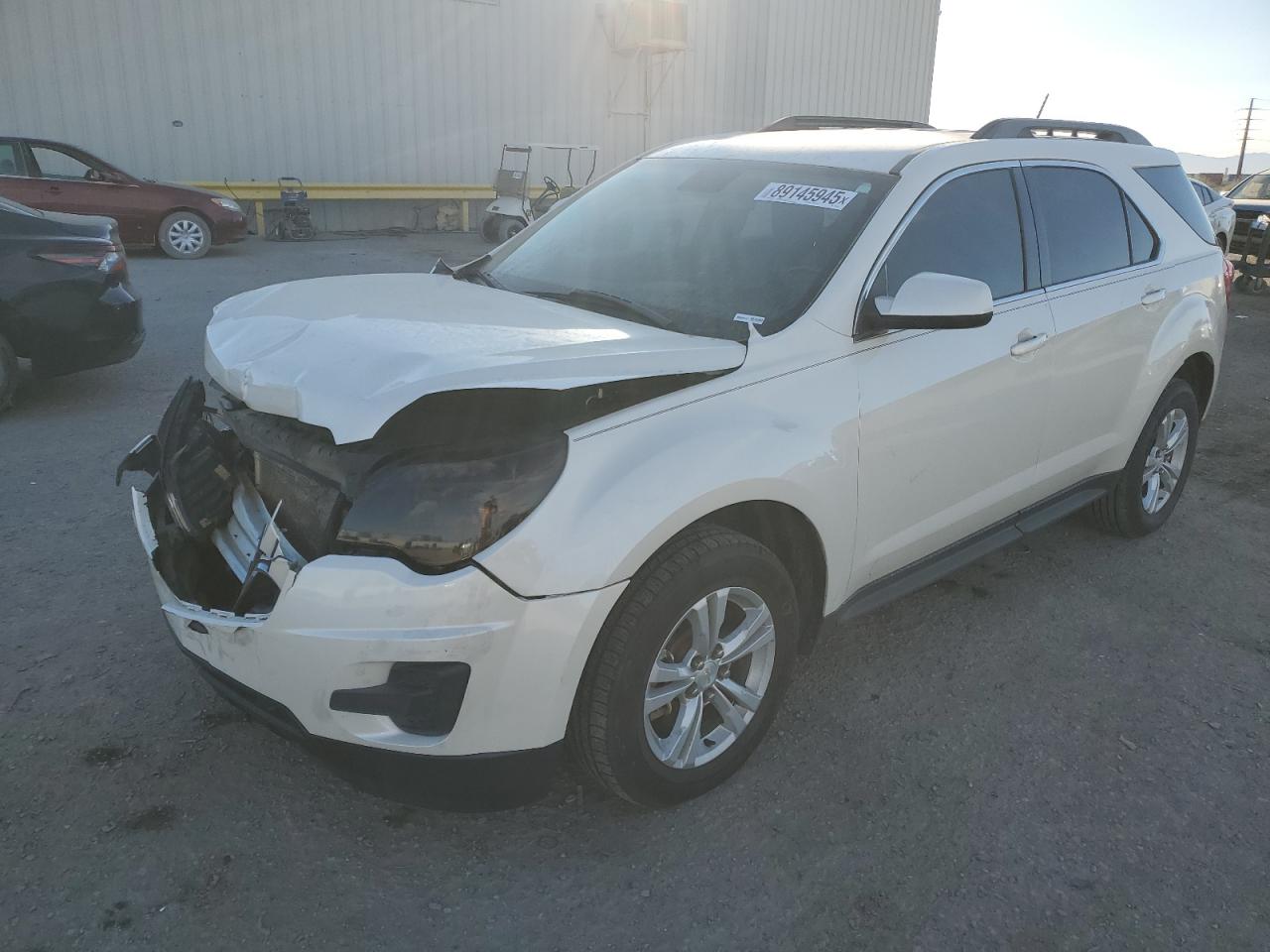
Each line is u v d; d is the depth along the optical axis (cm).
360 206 1861
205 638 243
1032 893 246
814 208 316
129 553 412
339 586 217
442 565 217
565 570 221
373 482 224
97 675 321
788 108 2319
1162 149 456
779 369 270
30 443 555
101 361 630
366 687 221
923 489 315
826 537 281
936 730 314
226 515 275
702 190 348
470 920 231
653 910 237
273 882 239
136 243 1334
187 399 287
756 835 263
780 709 322
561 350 242
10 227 591
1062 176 380
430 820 263
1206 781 294
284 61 1703
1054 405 362
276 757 285
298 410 226
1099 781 292
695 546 246
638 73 2077
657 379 247
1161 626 389
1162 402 435
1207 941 234
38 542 420
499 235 1756
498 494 219
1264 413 728
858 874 251
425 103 1853
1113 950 230
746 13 2177
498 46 1900
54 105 1544
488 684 222
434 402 230
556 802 272
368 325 262
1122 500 444
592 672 237
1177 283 425
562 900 238
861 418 283
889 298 290
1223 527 495
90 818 257
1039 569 436
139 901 231
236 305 306
